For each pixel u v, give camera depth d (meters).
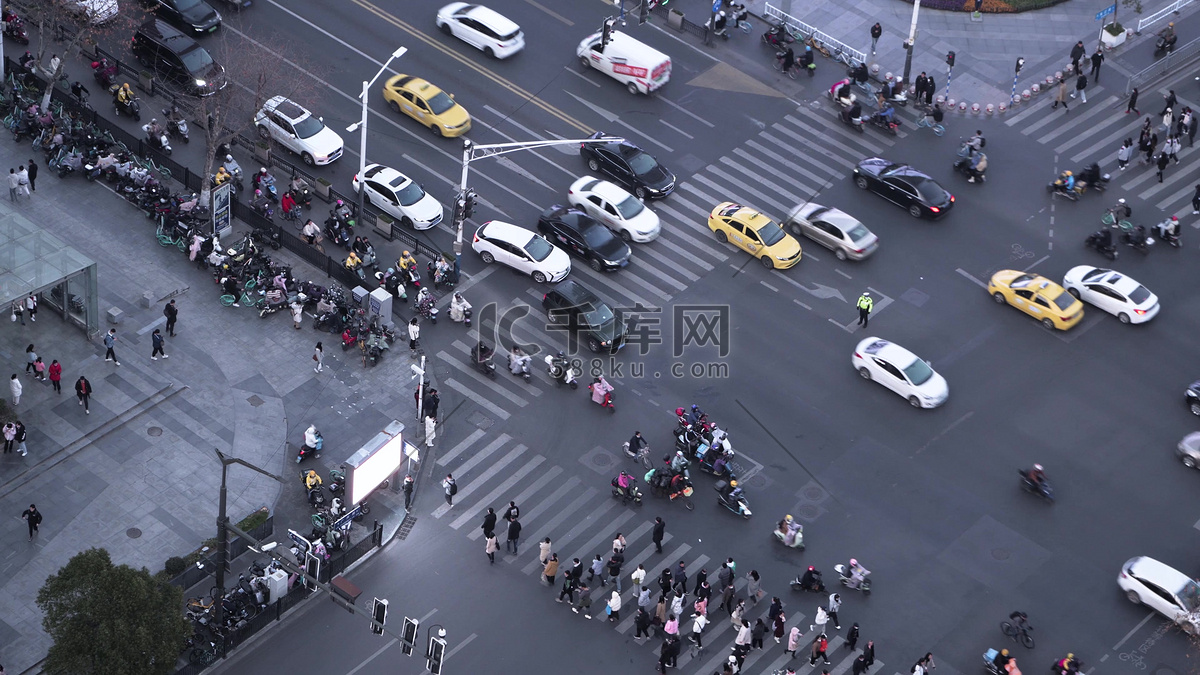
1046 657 60.97
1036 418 69.81
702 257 76.25
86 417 65.94
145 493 63.53
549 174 79.88
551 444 67.50
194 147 79.62
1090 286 74.50
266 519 62.56
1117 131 84.00
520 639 60.16
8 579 59.81
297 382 69.00
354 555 62.25
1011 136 83.44
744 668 59.88
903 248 77.25
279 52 83.88
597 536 64.00
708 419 68.00
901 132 83.44
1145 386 71.44
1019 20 90.38
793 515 65.25
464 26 85.62
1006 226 78.69
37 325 69.44
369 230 76.56
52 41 81.12
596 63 84.94
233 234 75.12
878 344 70.81
